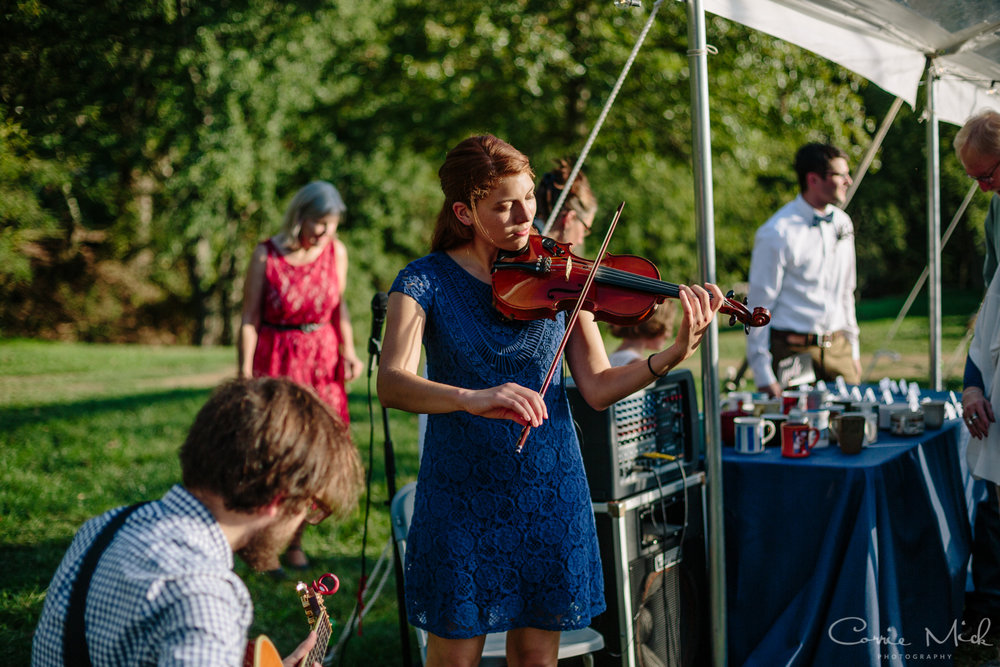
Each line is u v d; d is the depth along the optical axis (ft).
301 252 12.44
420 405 5.95
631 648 8.03
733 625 8.75
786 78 39.75
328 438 4.22
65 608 3.96
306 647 5.32
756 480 8.70
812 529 8.38
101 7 42.19
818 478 8.35
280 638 10.86
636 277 6.72
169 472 18.52
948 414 10.90
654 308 6.60
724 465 8.86
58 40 41.11
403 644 8.82
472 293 6.42
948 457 10.44
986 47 12.17
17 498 15.81
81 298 58.34
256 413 4.06
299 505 4.18
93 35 41.57
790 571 8.47
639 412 8.38
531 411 5.60
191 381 34.27
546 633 6.45
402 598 8.77
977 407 9.49
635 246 50.47
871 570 8.07
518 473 6.23
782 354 13.05
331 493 4.25
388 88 46.47
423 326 6.31
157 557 3.89
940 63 13.07
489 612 6.19
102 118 45.98
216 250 52.13
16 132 40.93
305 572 12.94
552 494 6.32
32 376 35.04
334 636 10.96
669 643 8.54
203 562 3.94
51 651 3.94
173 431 23.12
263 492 4.01
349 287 55.72
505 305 6.27
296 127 50.96
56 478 17.61
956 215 15.56
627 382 6.48
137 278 60.75
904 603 8.82
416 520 6.40
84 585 3.95
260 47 44.70
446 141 47.47
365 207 54.39
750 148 43.27
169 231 51.11
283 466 4.02
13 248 47.34
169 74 44.98
